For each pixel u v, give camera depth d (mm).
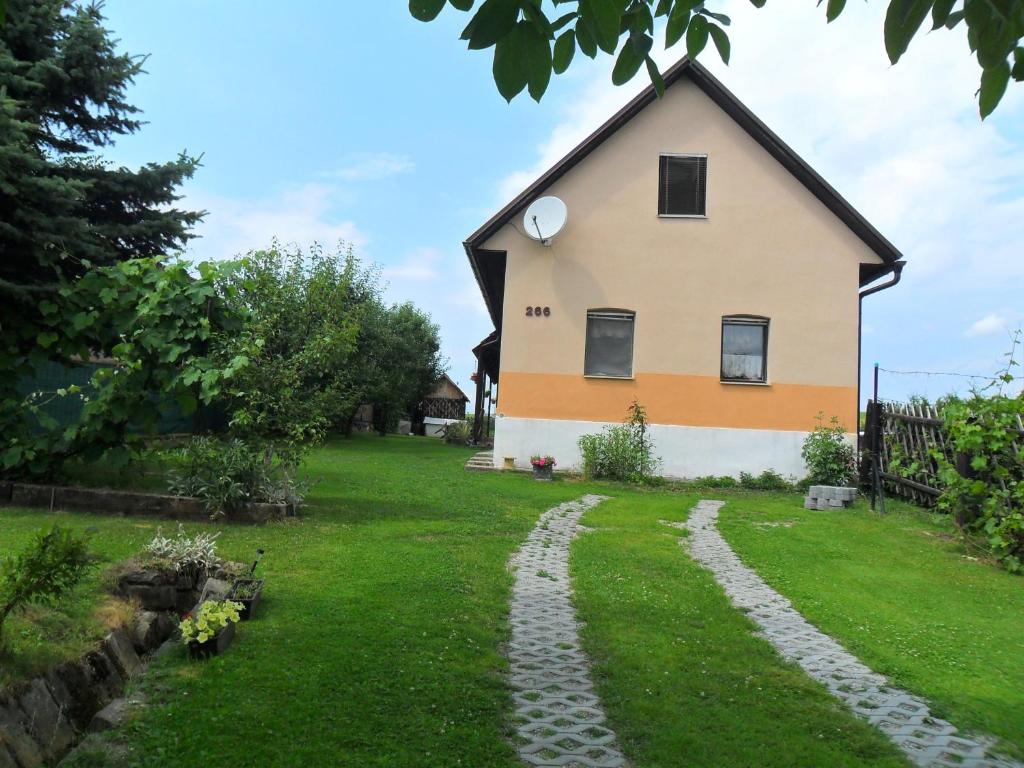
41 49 12008
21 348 8539
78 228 10812
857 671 5211
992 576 8383
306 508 9633
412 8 2412
